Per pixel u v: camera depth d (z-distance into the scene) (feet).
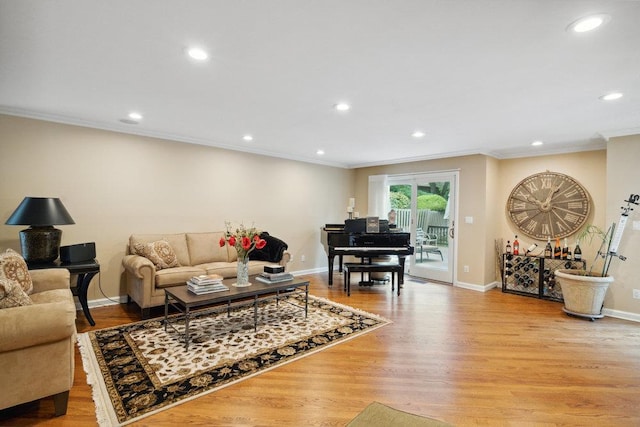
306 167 20.52
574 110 10.16
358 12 5.28
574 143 14.92
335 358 8.85
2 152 11.08
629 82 7.96
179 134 14.51
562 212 15.75
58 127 12.07
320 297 14.98
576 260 14.70
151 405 6.56
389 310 13.14
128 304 13.42
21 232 10.45
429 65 7.22
